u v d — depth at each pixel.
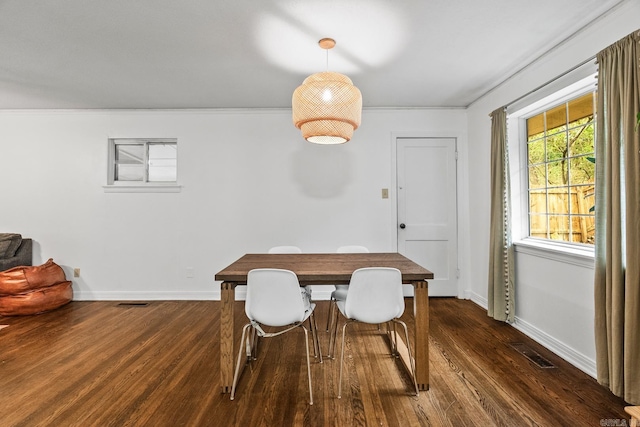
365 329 3.02
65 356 2.45
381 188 4.04
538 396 1.91
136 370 2.24
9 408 1.81
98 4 1.98
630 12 1.87
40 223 4.01
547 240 2.78
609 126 1.88
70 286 3.87
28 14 2.08
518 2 1.96
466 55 2.64
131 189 4.03
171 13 2.07
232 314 2.00
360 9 2.03
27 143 4.00
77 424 1.68
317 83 2.09
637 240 1.71
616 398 1.88
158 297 4.05
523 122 3.10
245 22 2.17
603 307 1.93
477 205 3.78
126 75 3.02
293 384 2.07
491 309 3.22
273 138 4.04
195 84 3.24
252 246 4.06
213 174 4.04
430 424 1.68
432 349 2.55
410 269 2.17
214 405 1.84
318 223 4.05
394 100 3.77
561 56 2.42
